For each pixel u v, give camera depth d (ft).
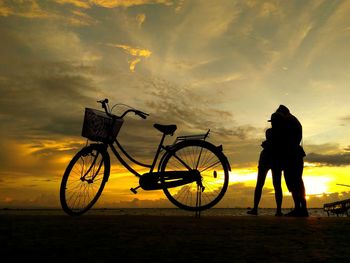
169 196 18.30
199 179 18.28
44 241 8.34
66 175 17.88
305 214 21.02
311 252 7.26
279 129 21.48
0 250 7.27
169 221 13.17
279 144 21.43
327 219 14.92
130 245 7.86
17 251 7.17
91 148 18.49
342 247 7.88
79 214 18.21
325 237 9.39
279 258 6.64
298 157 21.26
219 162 18.47
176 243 8.16
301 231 10.58
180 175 18.24
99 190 18.66
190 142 18.45
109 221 12.91
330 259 6.60
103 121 18.48
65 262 6.24
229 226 11.66
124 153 18.66
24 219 13.33
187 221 13.23
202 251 7.23
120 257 6.62
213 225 11.92
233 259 6.50
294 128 21.47
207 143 18.45
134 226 11.35
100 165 18.69
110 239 8.67
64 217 14.39
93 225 11.50
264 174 22.20
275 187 21.90
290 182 21.29
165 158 18.37
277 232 10.32
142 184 18.25
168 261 6.31
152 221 13.09
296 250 7.47
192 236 9.32
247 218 15.29
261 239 8.95
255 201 22.44
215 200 18.35
